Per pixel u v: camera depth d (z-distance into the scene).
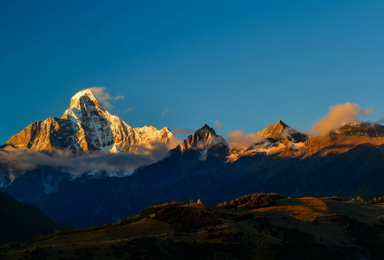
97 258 185.25
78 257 182.62
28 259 174.38
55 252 187.00
